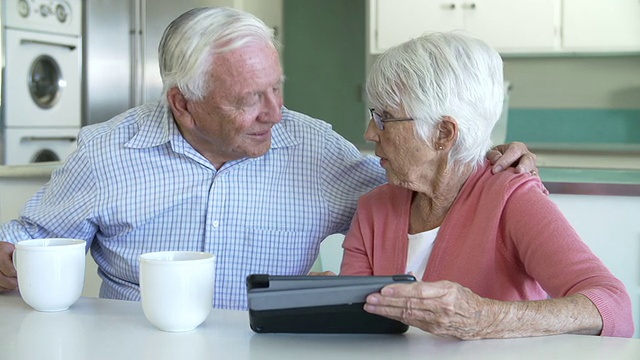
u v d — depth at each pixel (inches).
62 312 43.8
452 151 48.6
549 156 129.3
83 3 170.9
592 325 39.4
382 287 36.8
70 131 169.6
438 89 46.9
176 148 57.2
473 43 48.2
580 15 153.9
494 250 48.6
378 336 38.9
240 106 52.4
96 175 58.2
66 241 45.9
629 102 164.6
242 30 51.7
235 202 58.4
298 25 190.7
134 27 166.6
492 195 49.3
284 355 35.4
